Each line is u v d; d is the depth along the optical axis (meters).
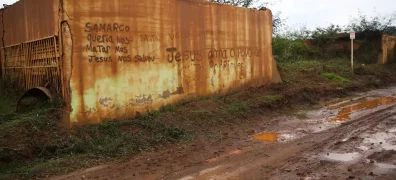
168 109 9.02
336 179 5.02
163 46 9.07
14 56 10.37
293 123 8.95
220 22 10.86
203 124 8.47
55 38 7.59
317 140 7.18
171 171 5.57
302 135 7.68
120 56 8.06
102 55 7.72
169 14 9.20
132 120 7.98
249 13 12.06
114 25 7.91
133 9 8.29
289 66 16.09
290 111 10.49
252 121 9.23
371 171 5.29
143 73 8.59
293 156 6.17
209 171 5.54
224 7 10.99
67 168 5.68
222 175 5.34
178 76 9.56
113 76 7.94
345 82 14.86
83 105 7.42
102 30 7.70
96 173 5.52
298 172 5.36
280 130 8.25
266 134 7.90
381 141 6.90
